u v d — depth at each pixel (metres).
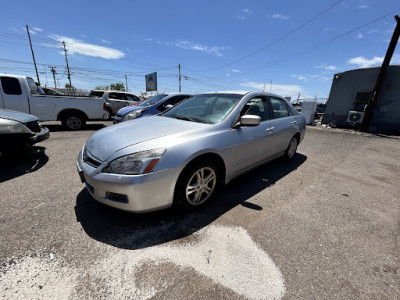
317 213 2.40
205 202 2.44
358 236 2.02
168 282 1.45
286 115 3.89
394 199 2.85
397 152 5.82
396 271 1.61
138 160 1.86
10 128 3.18
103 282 1.43
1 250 1.67
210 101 3.14
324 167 4.10
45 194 2.58
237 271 1.56
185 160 2.01
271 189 2.98
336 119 11.87
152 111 5.54
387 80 9.84
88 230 1.95
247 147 2.75
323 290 1.43
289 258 1.70
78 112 7.30
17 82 6.18
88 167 2.04
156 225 2.06
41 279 1.44
